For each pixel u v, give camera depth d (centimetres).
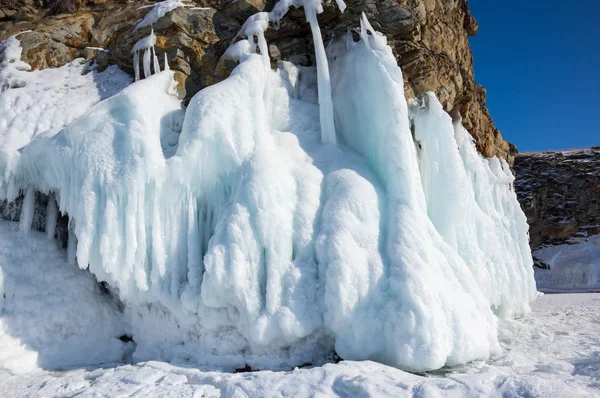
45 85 809
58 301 621
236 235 563
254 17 814
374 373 461
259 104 707
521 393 397
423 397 399
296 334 530
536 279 2230
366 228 598
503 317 818
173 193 607
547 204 2519
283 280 564
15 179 627
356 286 545
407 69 861
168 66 799
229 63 793
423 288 528
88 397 452
